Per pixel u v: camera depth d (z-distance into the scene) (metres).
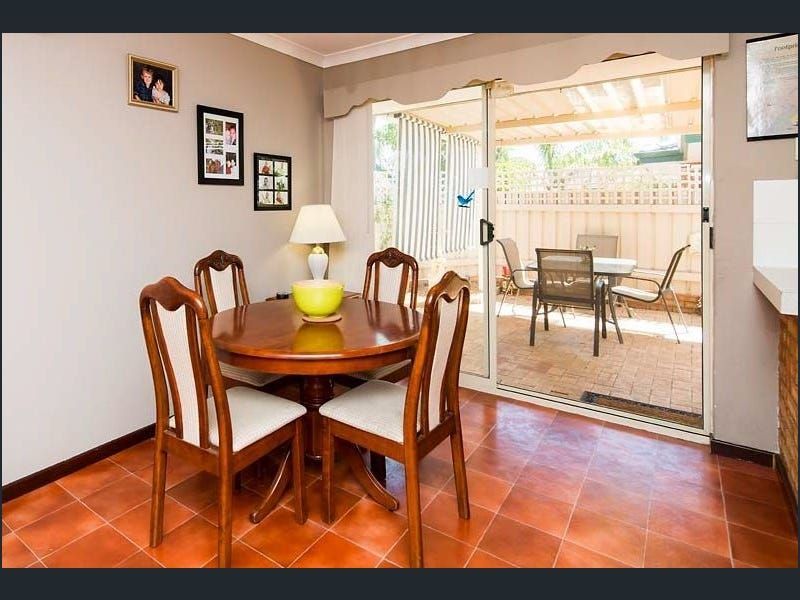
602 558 1.83
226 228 3.23
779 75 2.27
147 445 2.76
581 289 4.29
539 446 2.71
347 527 2.03
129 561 1.82
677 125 5.29
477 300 3.62
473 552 1.87
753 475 2.39
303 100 3.75
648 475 2.41
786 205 2.32
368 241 3.82
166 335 1.76
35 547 1.91
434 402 1.90
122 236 2.63
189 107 2.94
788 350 2.22
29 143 2.24
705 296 2.65
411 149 3.75
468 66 3.11
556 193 5.73
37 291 2.31
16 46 2.17
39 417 2.34
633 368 4.00
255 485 2.36
